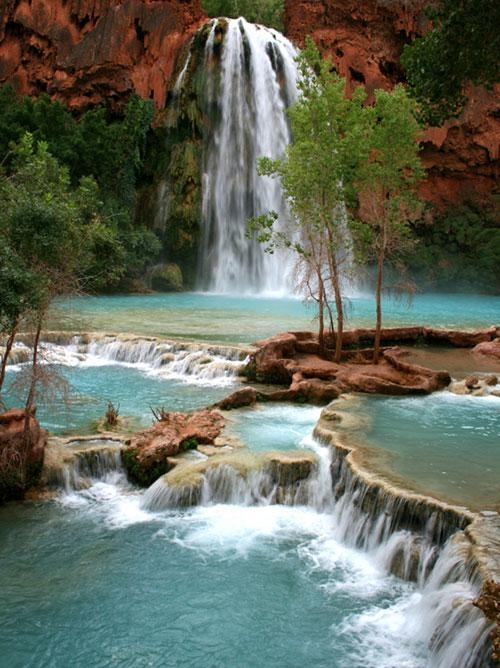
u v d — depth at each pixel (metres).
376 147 16.61
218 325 24.88
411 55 10.65
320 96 16.72
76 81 41.94
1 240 9.47
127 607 7.84
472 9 9.21
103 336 21.39
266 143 41.97
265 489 10.57
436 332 21.20
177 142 41.00
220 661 6.96
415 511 8.67
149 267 40.12
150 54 41.62
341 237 17.42
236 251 41.22
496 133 43.00
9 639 7.25
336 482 10.55
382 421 12.79
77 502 10.48
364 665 6.88
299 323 25.67
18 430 10.66
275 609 7.81
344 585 8.31
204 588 8.23
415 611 7.45
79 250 10.62
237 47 41.06
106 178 38.56
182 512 10.13
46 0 43.34
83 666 6.87
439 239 44.09
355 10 44.09
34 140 36.25
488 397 15.05
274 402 15.04
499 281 41.72
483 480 9.57
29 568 8.61
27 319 10.09
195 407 14.97
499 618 5.95
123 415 14.06
